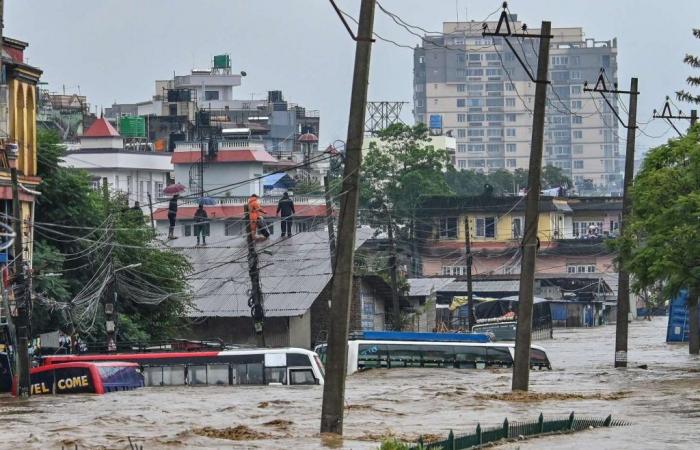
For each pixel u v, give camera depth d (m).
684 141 97.62
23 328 84.19
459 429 58.84
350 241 52.31
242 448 51.34
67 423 63.47
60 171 114.69
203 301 132.50
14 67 105.31
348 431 57.84
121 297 119.31
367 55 51.41
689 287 95.50
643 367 104.50
